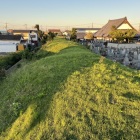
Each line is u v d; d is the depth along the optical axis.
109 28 50.81
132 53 18.17
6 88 13.75
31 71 13.98
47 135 6.50
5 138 7.30
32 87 10.62
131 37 39.97
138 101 7.36
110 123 6.48
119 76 9.30
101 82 8.91
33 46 53.19
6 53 50.78
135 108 7.03
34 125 7.14
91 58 13.09
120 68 10.41
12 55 30.94
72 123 6.70
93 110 7.17
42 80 10.84
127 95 7.80
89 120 6.72
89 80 9.30
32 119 7.38
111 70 10.13
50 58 15.88
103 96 7.88
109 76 9.37
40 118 7.33
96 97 7.89
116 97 7.71
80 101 7.77
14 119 8.14
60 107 7.60
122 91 8.06
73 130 6.43
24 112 8.18
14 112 8.48
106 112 6.97
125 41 40.19
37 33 67.69
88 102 7.64
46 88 9.63
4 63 27.73
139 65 14.62
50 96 8.58
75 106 7.52
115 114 6.82
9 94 11.77
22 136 6.93
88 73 10.06
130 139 5.86
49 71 12.03
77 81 9.39
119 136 5.99
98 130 6.28
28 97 9.46
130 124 6.36
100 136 6.07
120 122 6.47
